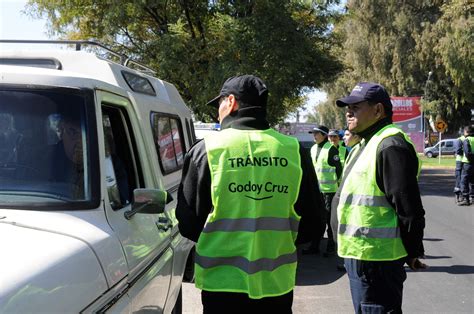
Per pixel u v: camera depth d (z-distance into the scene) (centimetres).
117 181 293
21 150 256
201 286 260
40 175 250
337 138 818
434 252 827
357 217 330
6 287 167
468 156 1431
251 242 254
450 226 1089
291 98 1936
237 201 256
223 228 257
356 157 342
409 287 634
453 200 1600
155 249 318
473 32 2667
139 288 279
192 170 263
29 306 171
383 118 343
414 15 3616
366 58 3988
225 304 257
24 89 264
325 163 812
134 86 433
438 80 4031
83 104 265
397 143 318
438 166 3575
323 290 630
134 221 289
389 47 3794
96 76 380
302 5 1766
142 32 1862
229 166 258
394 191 311
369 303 331
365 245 327
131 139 331
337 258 786
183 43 1683
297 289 635
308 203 272
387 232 324
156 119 468
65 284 192
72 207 243
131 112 333
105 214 254
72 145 258
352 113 346
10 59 366
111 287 230
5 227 212
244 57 1642
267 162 261
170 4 1739
